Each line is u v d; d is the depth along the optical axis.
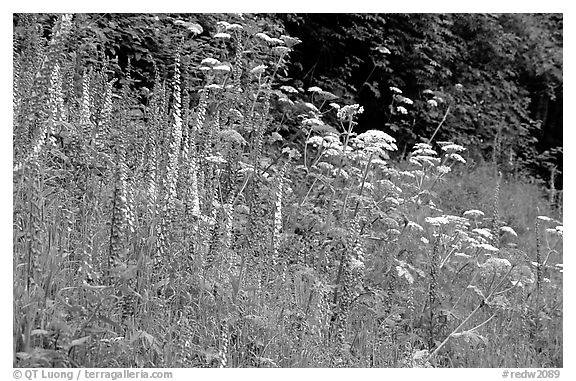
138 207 5.09
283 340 4.99
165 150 5.30
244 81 8.90
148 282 4.32
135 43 9.28
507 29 20.44
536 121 20.09
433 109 15.98
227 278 5.05
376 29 15.66
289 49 8.41
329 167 7.77
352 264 5.54
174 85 5.76
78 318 3.69
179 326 4.29
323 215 7.20
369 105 16.14
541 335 7.28
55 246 4.26
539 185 18.97
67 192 4.75
